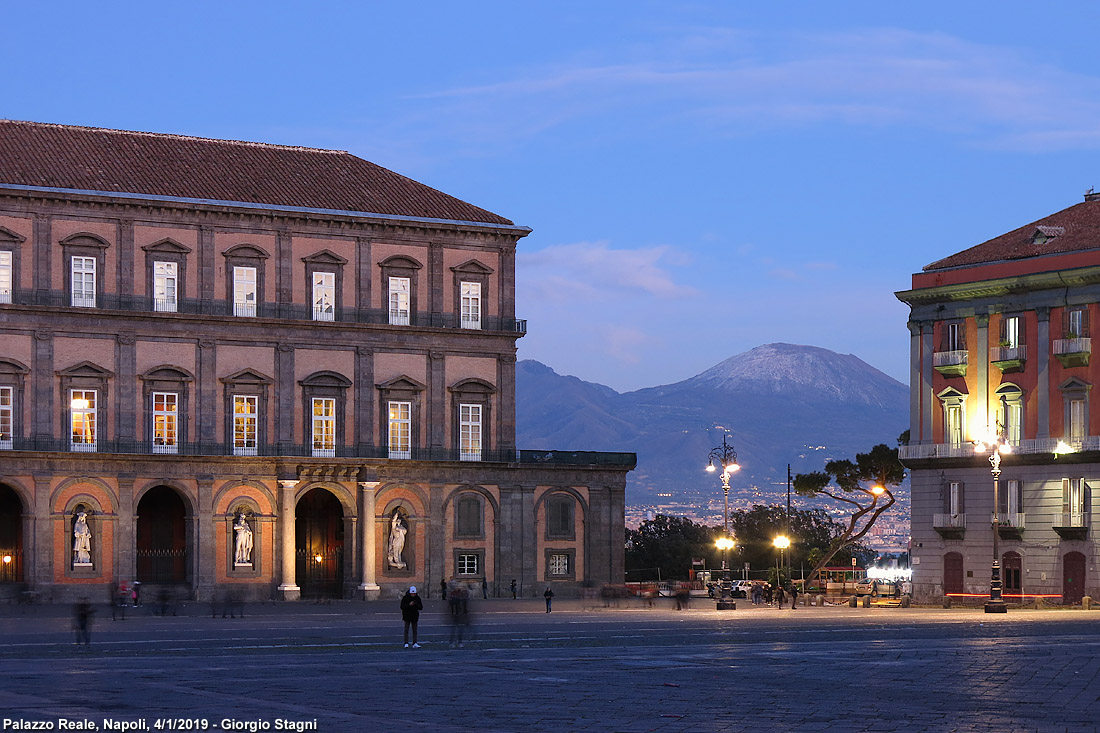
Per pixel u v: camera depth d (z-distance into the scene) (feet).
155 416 366.63
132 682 145.79
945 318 376.07
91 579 357.20
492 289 400.67
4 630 247.91
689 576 642.63
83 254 360.89
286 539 373.40
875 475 429.79
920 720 118.83
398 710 125.18
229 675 153.89
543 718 120.37
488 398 399.03
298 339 379.14
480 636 220.02
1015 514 356.38
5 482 350.64
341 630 240.53
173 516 378.32
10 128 372.58
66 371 357.61
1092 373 347.36
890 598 413.39
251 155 395.75
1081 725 115.85
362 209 386.93
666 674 155.02
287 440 377.30
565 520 404.36
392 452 387.75
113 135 384.06
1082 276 348.38
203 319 369.50
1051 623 250.16
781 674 154.10
